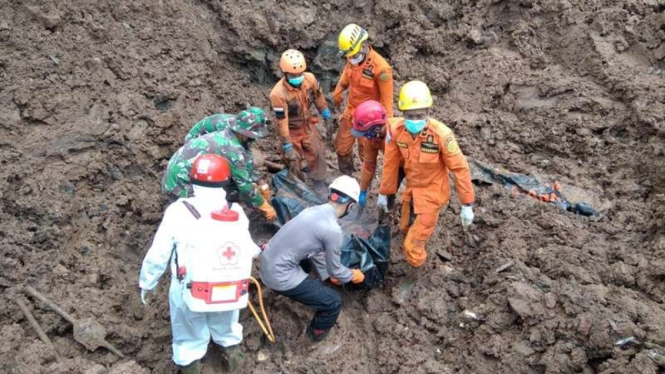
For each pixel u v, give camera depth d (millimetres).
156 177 6520
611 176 6703
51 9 6883
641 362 4672
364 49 6172
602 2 7820
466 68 8000
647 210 6227
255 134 5520
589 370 4953
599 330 4941
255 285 5648
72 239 5801
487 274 5734
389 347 5477
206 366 5289
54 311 5156
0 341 4820
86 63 6812
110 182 6328
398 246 6234
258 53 7852
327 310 5250
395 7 8289
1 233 5504
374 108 5398
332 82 8195
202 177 4504
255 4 8000
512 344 5168
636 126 6871
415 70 8156
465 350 5324
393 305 5855
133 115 6688
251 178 5723
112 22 7168
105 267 5652
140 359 5250
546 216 6176
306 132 6734
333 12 8266
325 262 5512
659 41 7398
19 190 5816
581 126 7070
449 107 7777
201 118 7133
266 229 6293
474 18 8227
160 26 7395
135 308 5535
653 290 5363
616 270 5535
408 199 5719
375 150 5891
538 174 6887
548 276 5609
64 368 4824
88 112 6559
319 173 7043
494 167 7008
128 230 6125
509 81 7703
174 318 4730
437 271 5973
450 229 6367
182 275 4453
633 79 7184
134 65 7027
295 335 5652
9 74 6457
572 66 7672
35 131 6273
